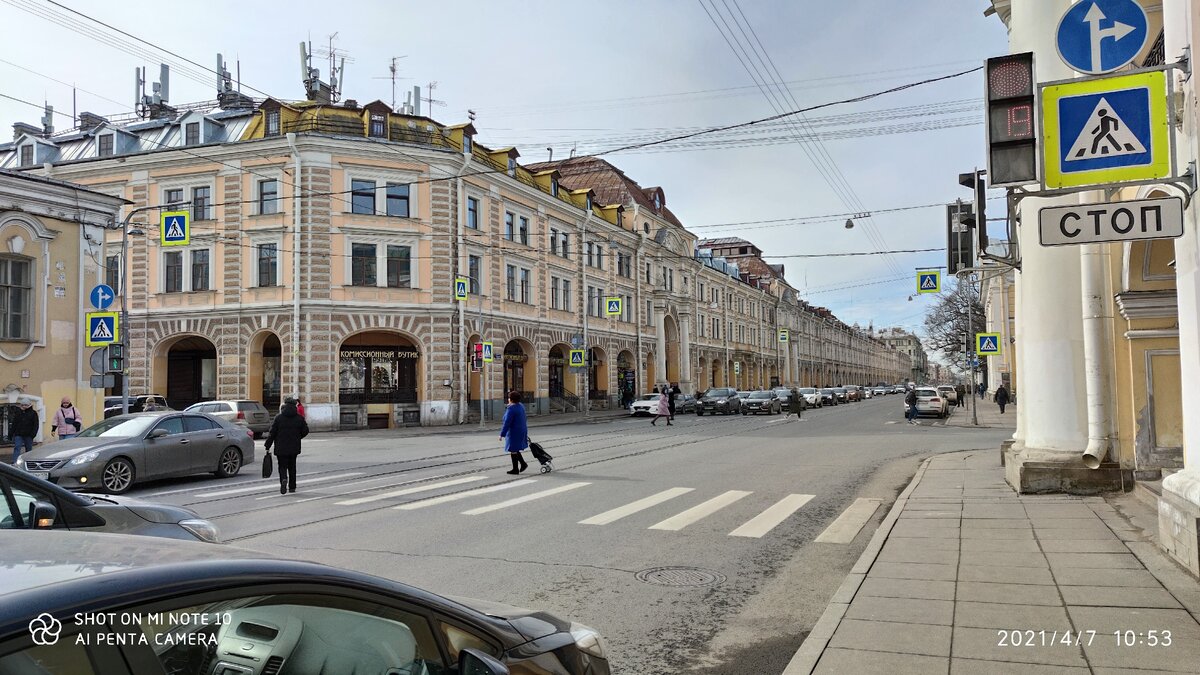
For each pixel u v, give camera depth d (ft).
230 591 6.11
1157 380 33.17
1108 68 21.25
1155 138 20.25
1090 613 17.60
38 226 63.21
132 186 114.11
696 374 201.77
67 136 129.80
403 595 7.56
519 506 35.58
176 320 111.24
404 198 112.06
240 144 108.17
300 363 104.58
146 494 42.78
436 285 112.47
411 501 37.37
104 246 69.10
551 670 8.66
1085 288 34.94
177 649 5.73
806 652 15.64
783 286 284.61
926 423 108.68
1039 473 34.88
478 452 66.18
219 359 108.88
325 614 6.89
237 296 108.68
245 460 52.24
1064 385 35.50
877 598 19.38
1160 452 33.06
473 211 121.08
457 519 32.35
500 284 125.59
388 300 109.50
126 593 5.53
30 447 56.75
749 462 55.11
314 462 60.03
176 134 120.06
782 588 21.94
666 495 38.96
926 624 17.25
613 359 162.71
